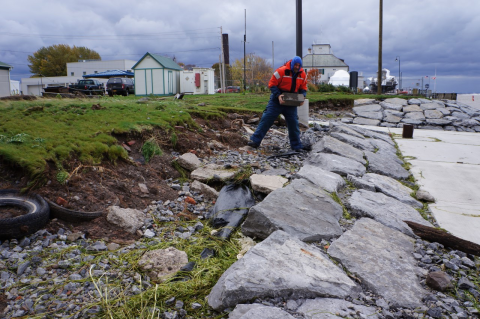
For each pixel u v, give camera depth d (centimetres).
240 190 496
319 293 275
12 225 346
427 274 320
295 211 410
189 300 288
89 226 396
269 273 284
